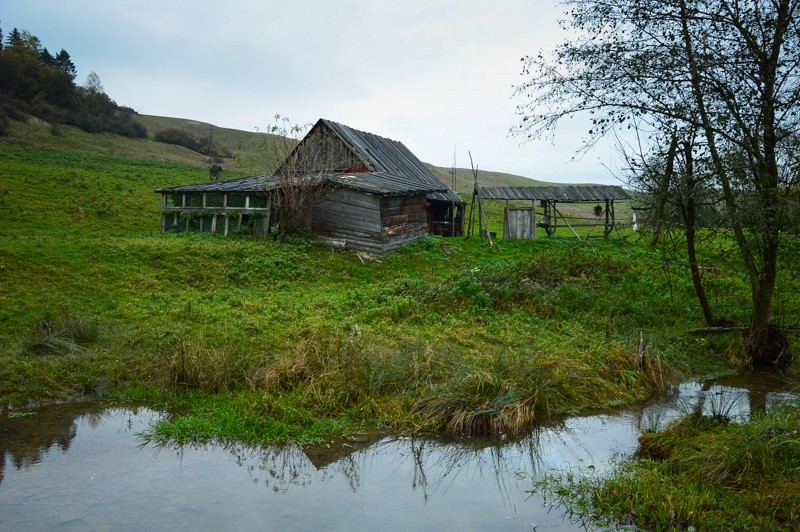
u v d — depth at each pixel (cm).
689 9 1223
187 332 1327
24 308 1384
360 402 1005
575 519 675
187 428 888
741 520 627
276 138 3444
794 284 1855
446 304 1678
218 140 12862
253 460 824
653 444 858
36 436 867
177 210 2748
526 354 1212
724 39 1213
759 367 1349
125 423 934
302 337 1316
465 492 746
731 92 1199
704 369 1320
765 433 784
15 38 13150
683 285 1991
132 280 1752
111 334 1284
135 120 11019
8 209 2886
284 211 2570
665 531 633
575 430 955
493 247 2816
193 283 1853
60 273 1678
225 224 2650
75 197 3388
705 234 1401
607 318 1602
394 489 753
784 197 1189
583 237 3297
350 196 2525
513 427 938
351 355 1105
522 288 1817
